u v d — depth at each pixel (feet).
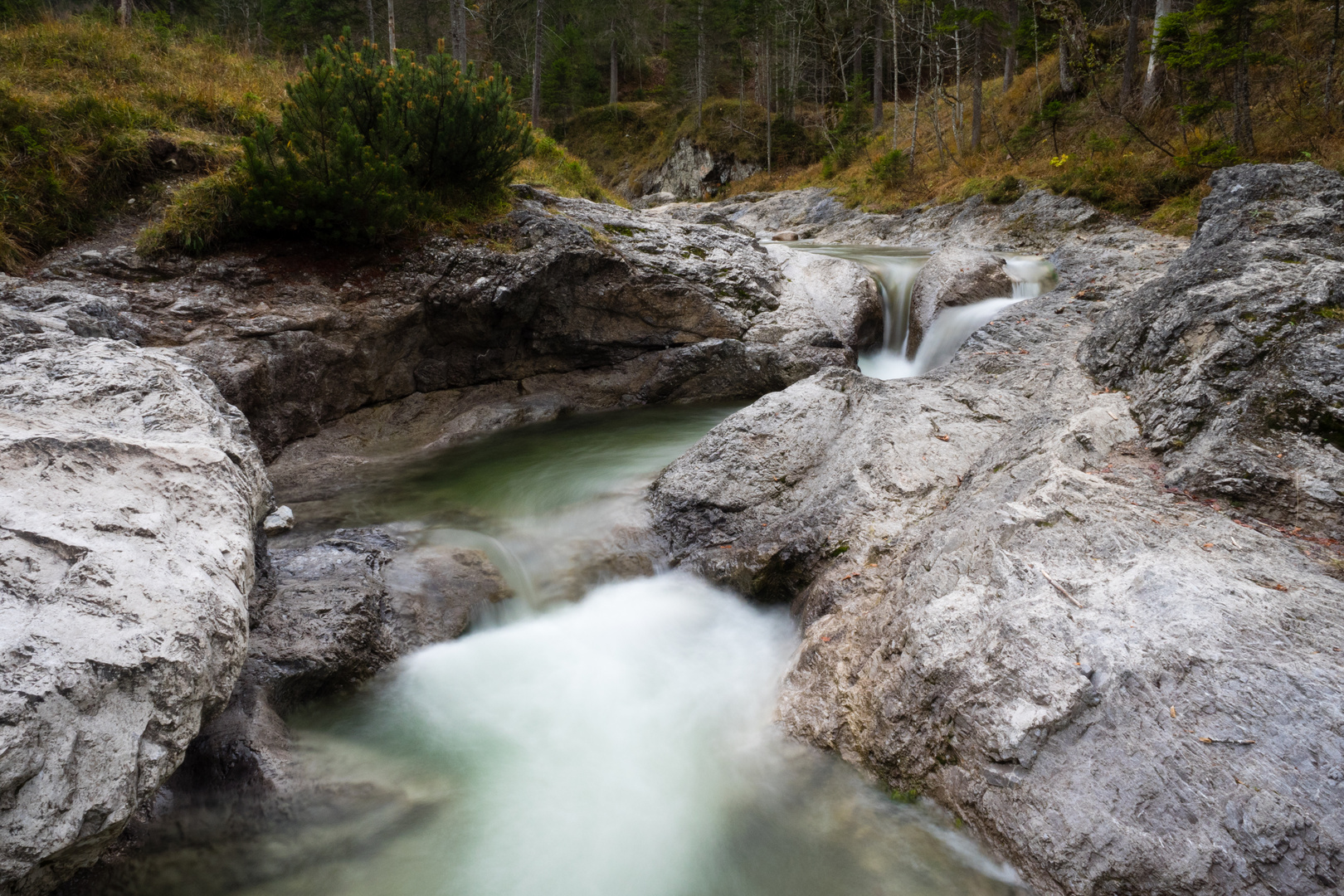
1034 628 10.46
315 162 25.43
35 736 6.52
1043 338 25.02
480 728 13.23
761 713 13.20
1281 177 23.50
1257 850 7.64
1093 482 13.66
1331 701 8.22
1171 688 9.07
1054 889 8.77
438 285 27.32
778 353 33.17
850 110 102.22
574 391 32.14
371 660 14.15
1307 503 12.01
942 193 63.36
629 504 20.71
